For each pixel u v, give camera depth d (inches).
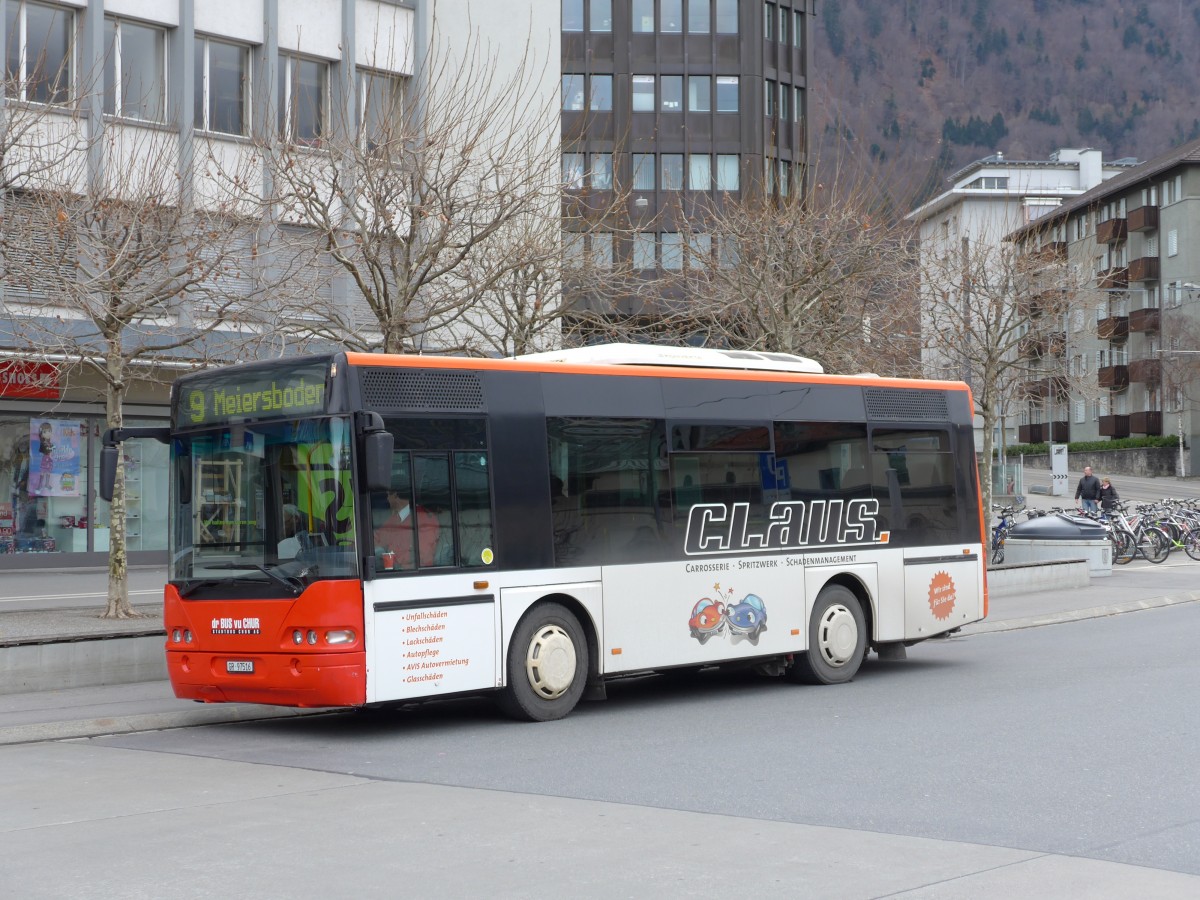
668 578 528.4
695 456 543.8
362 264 861.2
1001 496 2354.8
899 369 1125.1
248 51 1136.2
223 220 781.9
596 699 551.5
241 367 474.0
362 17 1184.2
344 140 821.9
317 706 447.5
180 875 273.1
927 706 503.8
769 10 2497.5
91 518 1203.9
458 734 466.3
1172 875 263.9
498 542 480.7
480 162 858.1
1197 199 3245.6
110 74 1055.0
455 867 276.5
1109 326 3464.6
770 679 614.5
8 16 1019.3
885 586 611.8
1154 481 3225.9
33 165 751.1
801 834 302.8
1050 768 375.6
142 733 482.9
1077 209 3690.9
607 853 287.0
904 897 249.8
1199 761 382.6
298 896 255.8
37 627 670.5
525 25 1283.2
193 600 472.4
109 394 723.4
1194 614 865.5
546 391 501.7
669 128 2437.3
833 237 987.9
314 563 446.9
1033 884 257.9
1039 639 745.0
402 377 464.1
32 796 363.3
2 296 754.2
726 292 1000.2
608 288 943.7
